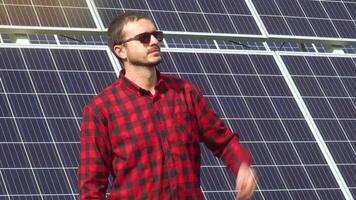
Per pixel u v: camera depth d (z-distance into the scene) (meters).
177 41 25.31
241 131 22.22
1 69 21.02
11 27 22.19
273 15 25.94
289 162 22.09
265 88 23.41
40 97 20.83
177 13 24.80
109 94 11.09
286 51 25.17
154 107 11.05
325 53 25.23
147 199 10.86
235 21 25.23
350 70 25.11
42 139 20.11
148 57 11.11
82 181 10.92
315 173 22.11
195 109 11.22
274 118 22.88
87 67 21.69
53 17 22.94
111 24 11.31
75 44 23.11
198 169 11.14
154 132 10.95
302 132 22.88
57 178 19.58
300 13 26.44
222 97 22.73
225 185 20.84
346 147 23.02
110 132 10.98
